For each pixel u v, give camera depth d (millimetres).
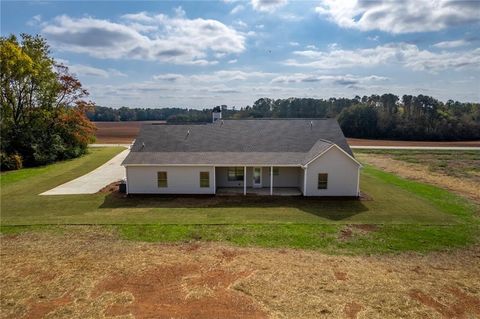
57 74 41688
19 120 39406
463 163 38031
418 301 9930
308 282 10977
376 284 10891
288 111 140375
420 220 17281
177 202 20797
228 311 9352
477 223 16891
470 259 12883
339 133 25328
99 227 16219
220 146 24141
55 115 40531
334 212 18656
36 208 19406
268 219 17375
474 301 9953
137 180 22375
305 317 9102
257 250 13570
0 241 14492
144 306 9617
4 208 19391
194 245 14078
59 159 38406
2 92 37844
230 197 21953
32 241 14500
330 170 21578
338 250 13625
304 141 24734
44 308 9547
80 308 9531
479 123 90250
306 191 21781
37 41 40875
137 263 12367
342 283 10930
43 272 11680
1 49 35656
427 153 47250
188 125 26172
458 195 22703
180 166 22125
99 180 27438
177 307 9547
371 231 15719
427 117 91375
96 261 12539
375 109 95938
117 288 10625
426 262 12602
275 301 9867
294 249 13695
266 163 22344
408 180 27938
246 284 10828
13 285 10812
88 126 42719
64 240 14617
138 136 25031
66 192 23312
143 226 16328
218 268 11953
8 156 33219
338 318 9070
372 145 60500
